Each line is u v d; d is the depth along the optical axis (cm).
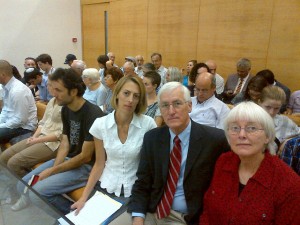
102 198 176
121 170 179
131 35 684
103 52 786
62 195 206
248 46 443
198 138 148
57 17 783
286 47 396
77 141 214
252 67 442
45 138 248
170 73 381
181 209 153
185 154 152
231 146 123
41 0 751
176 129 149
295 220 108
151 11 613
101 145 184
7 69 290
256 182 117
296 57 386
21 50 749
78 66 414
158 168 155
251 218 114
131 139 177
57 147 253
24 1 728
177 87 147
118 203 170
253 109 118
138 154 177
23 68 760
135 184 165
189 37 540
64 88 195
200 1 506
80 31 833
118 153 177
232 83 429
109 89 355
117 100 177
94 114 204
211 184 136
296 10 377
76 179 204
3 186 169
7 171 174
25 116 300
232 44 467
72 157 217
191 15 528
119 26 715
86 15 809
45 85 415
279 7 395
